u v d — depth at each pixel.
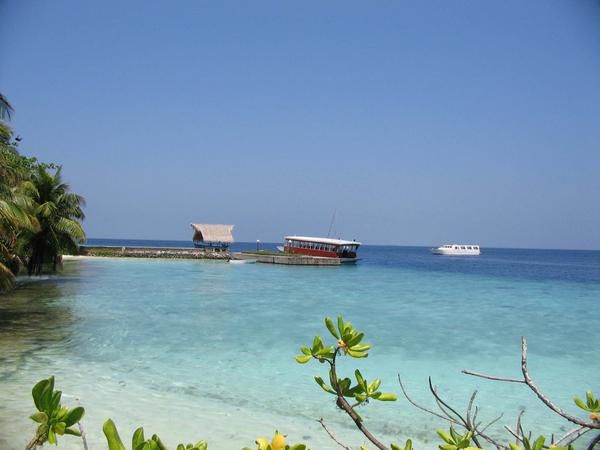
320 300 22.97
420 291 28.42
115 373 9.96
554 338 14.75
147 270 39.72
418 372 10.77
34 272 29.39
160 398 8.52
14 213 15.80
